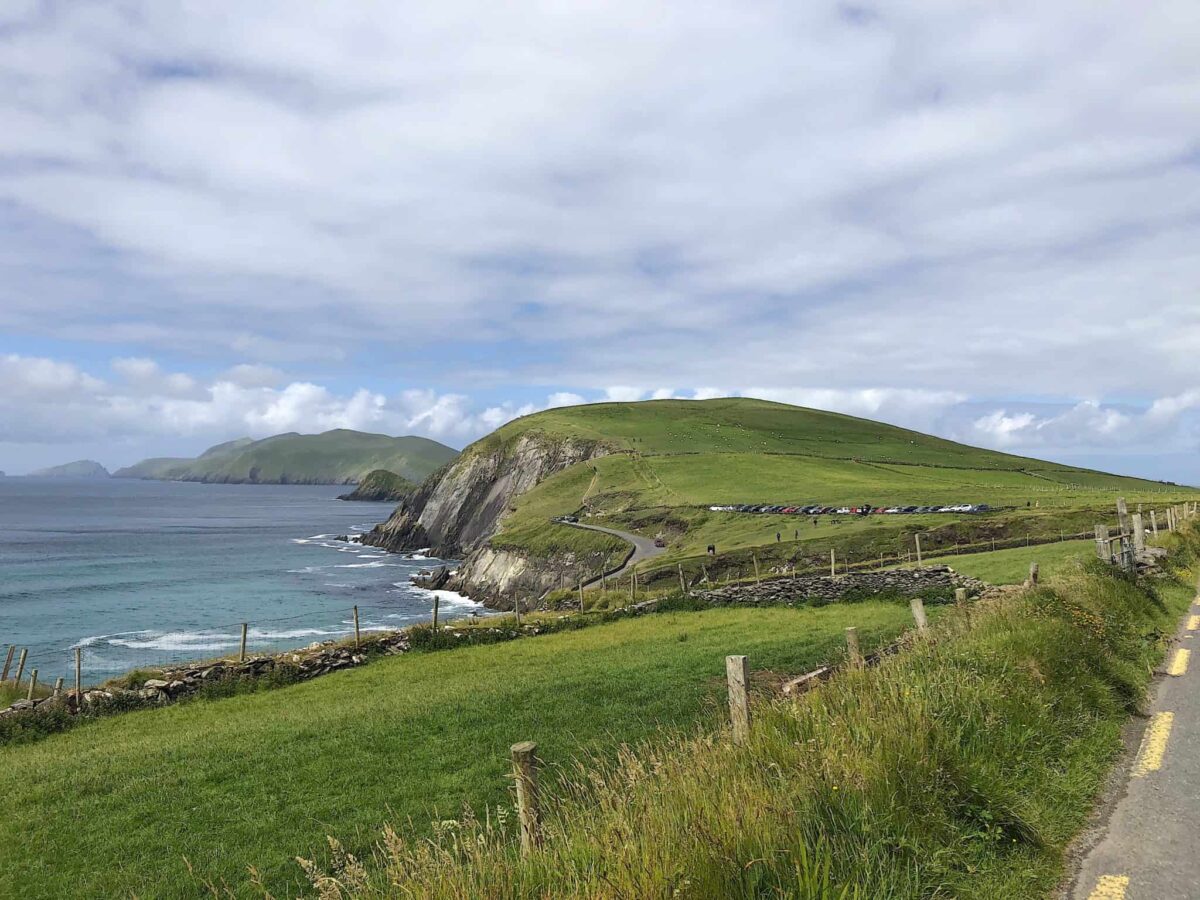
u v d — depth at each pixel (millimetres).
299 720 18766
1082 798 7539
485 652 29844
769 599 36531
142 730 21203
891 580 35031
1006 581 31781
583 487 158000
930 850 6137
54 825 12219
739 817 5723
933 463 184625
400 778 12922
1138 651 13875
